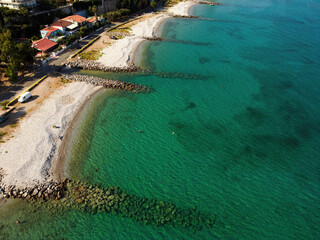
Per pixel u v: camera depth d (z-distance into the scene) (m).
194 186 41.25
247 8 165.75
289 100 64.81
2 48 59.69
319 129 55.03
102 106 58.44
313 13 155.12
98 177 41.59
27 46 64.75
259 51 94.69
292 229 35.62
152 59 84.06
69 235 33.44
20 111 53.12
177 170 43.94
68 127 51.19
